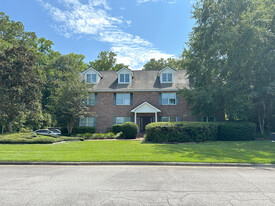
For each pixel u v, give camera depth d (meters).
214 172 6.77
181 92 19.50
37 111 21.44
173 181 5.66
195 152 10.29
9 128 19.48
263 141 15.97
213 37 18.81
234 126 16.98
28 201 4.20
